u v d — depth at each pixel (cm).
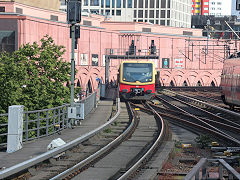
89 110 4625
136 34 13588
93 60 12162
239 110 5062
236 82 4684
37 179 1557
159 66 14425
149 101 6612
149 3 18212
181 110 5009
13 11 9438
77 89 4528
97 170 1716
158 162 1855
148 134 2966
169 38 14712
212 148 2317
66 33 10881
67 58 10950
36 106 3975
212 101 6575
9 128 2094
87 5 18162
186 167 1883
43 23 9950
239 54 5069
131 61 5941
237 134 3122
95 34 12225
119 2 18100
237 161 1973
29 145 2270
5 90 4016
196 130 3288
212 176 1432
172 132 3219
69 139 2480
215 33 19112
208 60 15900
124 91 5825
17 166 1556
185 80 15362
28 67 4303
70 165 1809
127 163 1869
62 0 15000
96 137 2758
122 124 3656
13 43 9075
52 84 4291
